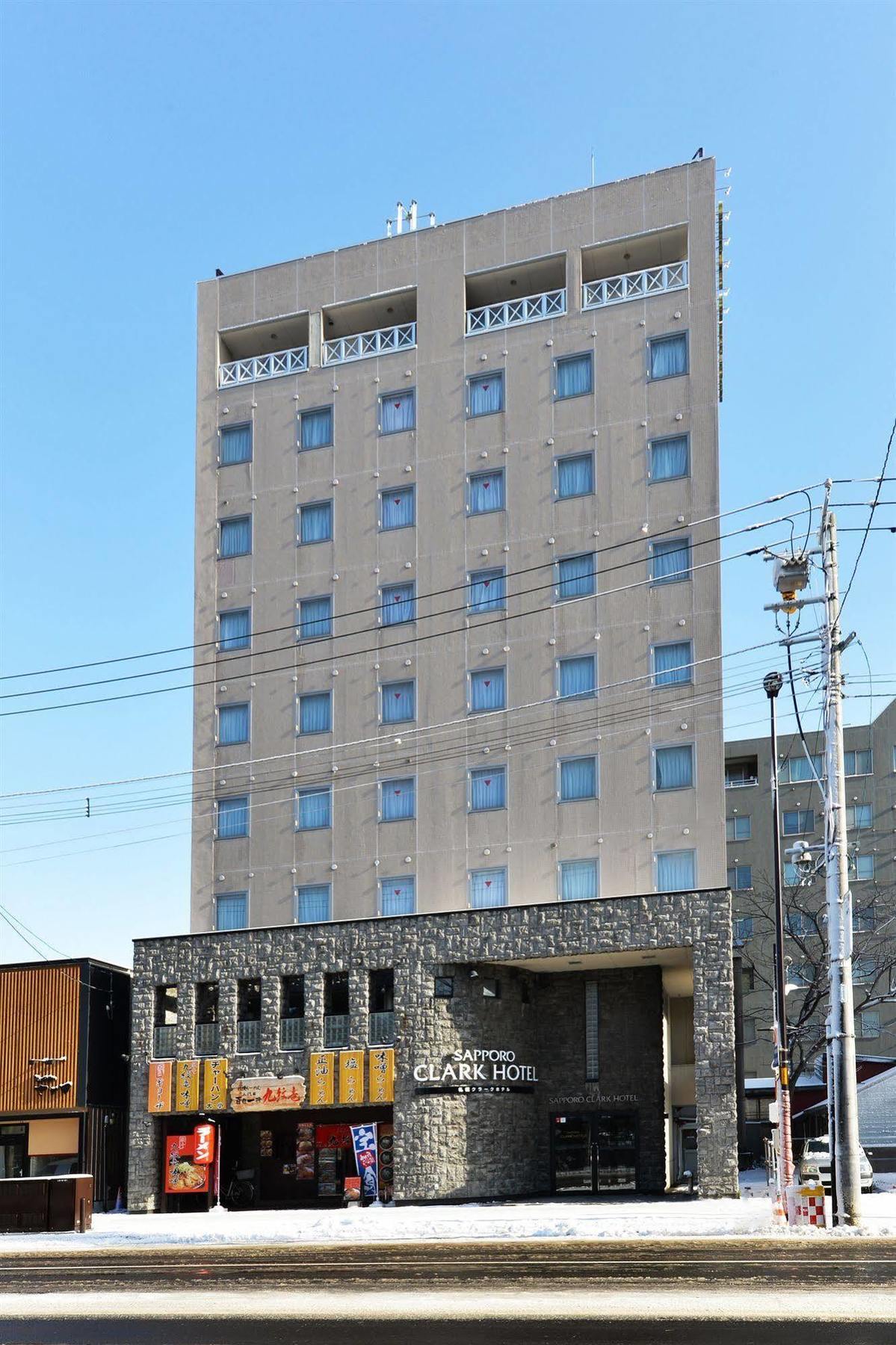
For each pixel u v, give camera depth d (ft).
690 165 151.94
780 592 103.24
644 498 147.02
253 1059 145.89
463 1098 138.62
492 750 148.46
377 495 159.22
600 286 157.69
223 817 159.02
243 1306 63.26
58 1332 57.93
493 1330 53.01
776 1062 123.34
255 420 167.12
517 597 150.51
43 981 156.35
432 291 161.27
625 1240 90.33
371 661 155.74
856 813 276.41
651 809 140.77
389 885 149.69
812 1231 90.02
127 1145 157.89
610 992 147.13
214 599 164.55
